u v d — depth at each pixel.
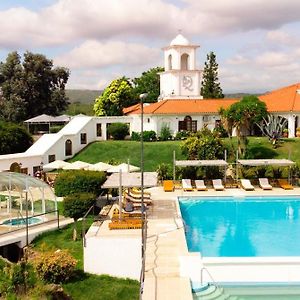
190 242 24.34
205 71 95.12
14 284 17.34
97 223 25.22
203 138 46.38
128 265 21.34
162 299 15.36
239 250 22.77
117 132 58.97
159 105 61.56
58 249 23.73
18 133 55.22
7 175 27.52
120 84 77.56
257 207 32.75
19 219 27.59
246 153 48.41
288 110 58.88
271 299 16.44
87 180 29.64
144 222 23.78
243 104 48.25
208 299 16.30
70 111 108.19
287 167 41.75
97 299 18.56
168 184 37.94
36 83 86.94
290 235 25.67
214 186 38.06
